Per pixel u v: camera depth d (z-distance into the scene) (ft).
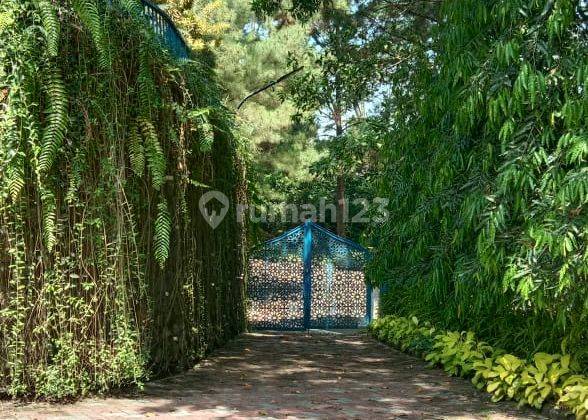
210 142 19.99
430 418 16.46
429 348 26.61
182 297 22.36
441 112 21.72
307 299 38.24
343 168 37.70
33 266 16.96
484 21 18.17
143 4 21.80
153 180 17.99
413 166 24.45
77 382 17.48
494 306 22.08
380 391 20.01
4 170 16.33
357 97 33.94
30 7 16.46
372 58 32.42
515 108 16.22
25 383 17.21
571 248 14.64
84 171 17.29
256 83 67.15
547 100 16.44
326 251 38.86
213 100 24.30
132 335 18.16
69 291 17.33
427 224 22.53
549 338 19.02
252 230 36.45
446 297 22.57
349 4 33.32
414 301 31.53
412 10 31.78
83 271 17.52
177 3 56.44
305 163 68.23
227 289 31.09
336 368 24.58
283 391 19.80
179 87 19.98
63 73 17.12
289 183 68.64
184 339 22.70
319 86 34.47
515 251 16.67
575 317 16.78
